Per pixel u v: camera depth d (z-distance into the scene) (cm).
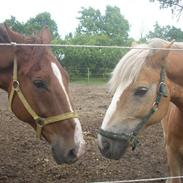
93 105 407
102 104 415
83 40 888
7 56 117
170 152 147
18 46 117
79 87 605
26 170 192
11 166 196
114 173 192
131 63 121
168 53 123
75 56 745
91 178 185
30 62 115
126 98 120
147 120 122
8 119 310
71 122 114
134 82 119
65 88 116
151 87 121
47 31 124
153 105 122
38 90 115
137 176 190
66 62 745
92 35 995
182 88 130
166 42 130
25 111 117
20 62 117
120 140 120
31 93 115
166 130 151
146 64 122
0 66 118
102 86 621
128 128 120
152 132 274
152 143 245
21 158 208
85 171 193
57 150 114
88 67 746
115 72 123
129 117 120
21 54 117
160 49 122
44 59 115
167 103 126
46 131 117
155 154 223
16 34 120
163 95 123
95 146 233
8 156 211
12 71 119
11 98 118
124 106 120
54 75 114
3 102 415
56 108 114
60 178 184
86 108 384
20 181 178
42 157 211
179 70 128
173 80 129
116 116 120
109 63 754
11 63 118
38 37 121
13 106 119
